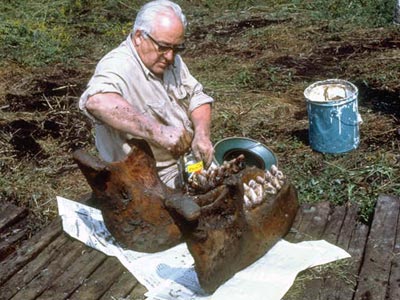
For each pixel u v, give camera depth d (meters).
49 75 7.48
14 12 9.34
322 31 8.30
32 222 4.72
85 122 6.28
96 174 3.64
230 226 3.51
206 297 3.49
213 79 7.12
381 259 3.77
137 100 3.96
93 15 9.54
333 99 5.58
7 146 5.91
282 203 3.91
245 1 9.77
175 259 3.80
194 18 9.30
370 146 5.49
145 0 10.06
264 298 3.44
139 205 3.78
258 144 4.65
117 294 3.65
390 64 7.10
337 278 3.62
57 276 3.86
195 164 4.06
